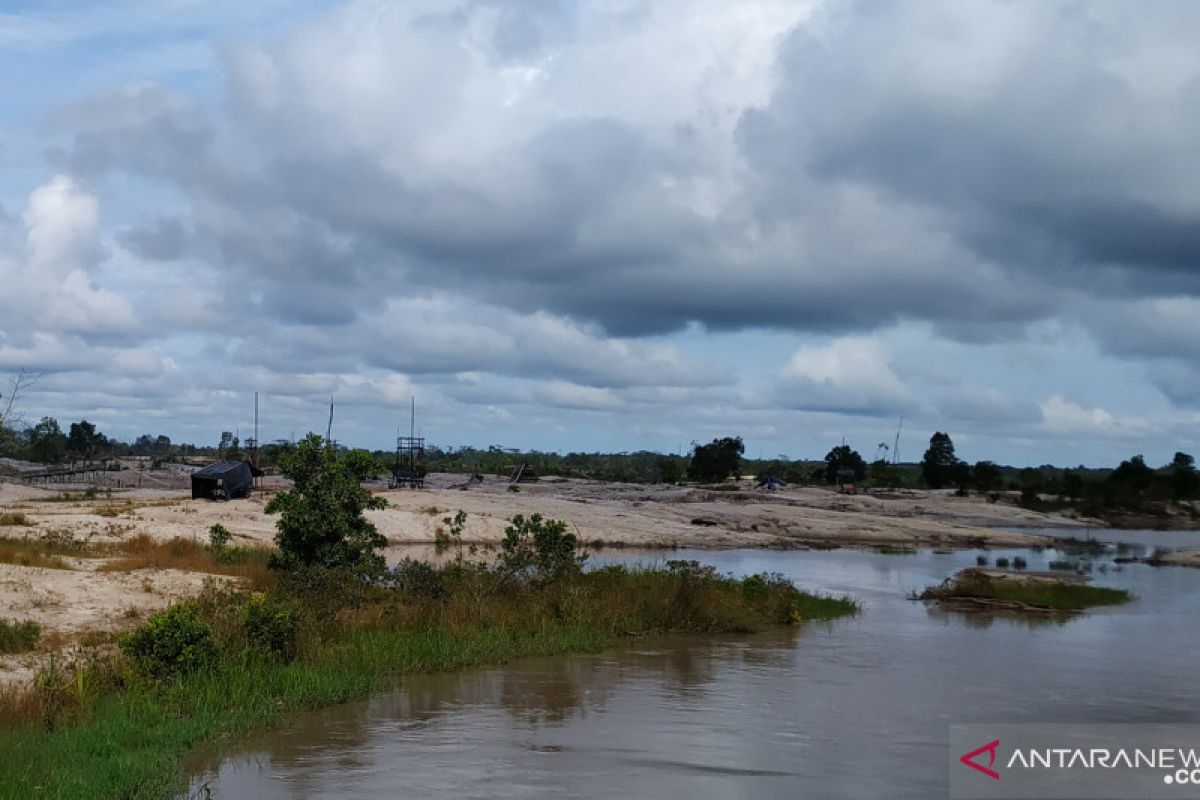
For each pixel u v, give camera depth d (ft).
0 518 124.06
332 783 33.60
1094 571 150.20
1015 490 386.32
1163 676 56.34
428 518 170.60
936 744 40.06
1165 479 375.86
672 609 71.15
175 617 47.19
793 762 36.91
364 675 49.60
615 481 366.84
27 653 50.62
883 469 415.64
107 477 271.08
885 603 96.84
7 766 32.19
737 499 285.64
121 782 31.89
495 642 59.21
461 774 34.71
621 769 35.60
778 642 67.77
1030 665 59.67
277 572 75.87
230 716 41.22
